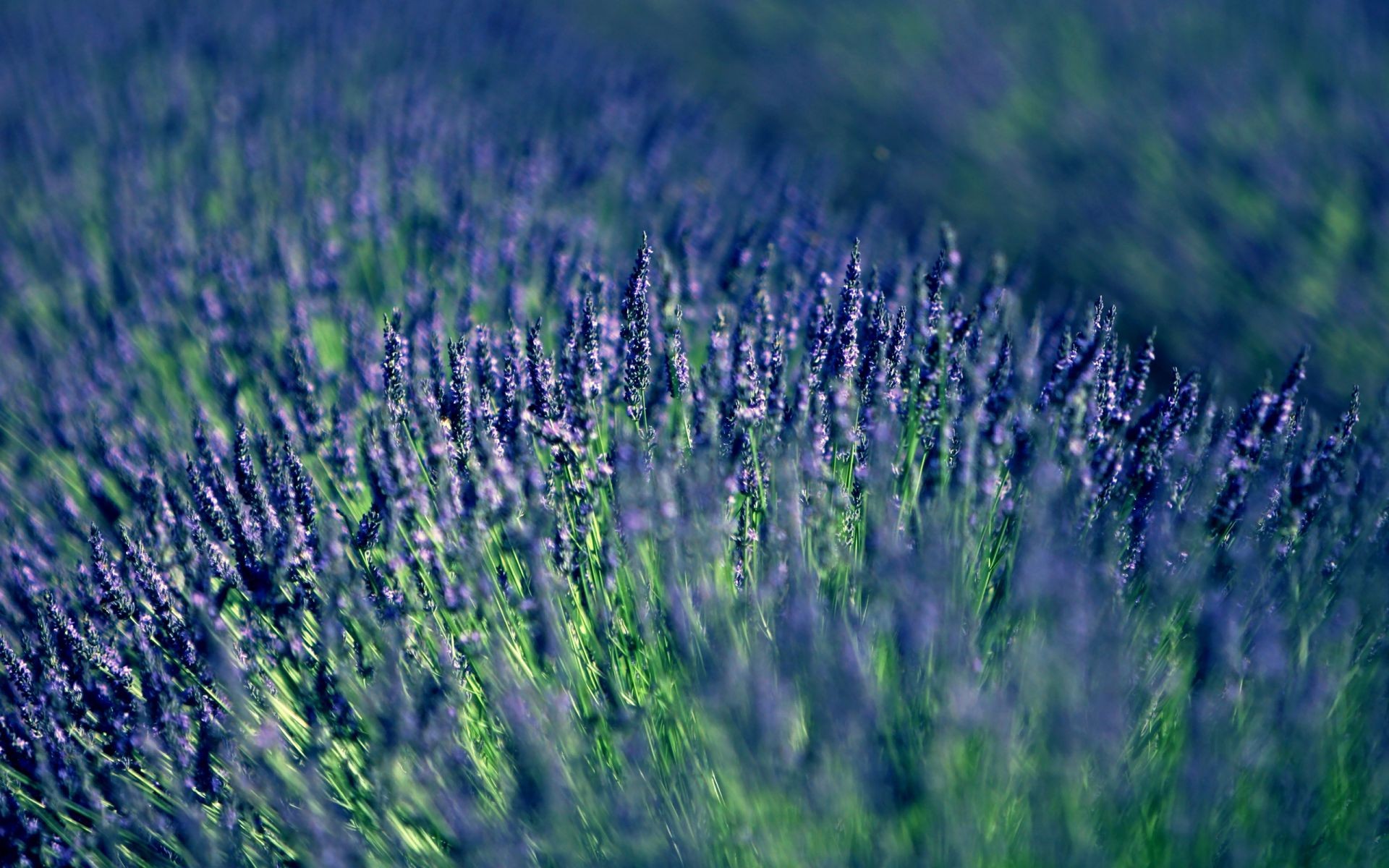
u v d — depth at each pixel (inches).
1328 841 47.3
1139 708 48.3
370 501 51.8
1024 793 47.3
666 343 51.5
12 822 48.6
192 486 50.5
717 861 47.9
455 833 47.5
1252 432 49.7
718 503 49.6
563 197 65.6
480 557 49.9
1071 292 64.2
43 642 49.9
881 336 51.6
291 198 65.7
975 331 51.7
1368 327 61.3
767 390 51.4
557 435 50.8
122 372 58.1
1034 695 46.7
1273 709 47.1
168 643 50.0
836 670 46.7
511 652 49.4
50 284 63.1
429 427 50.5
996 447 50.1
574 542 50.3
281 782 48.3
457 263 60.6
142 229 64.4
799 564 48.6
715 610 48.2
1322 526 49.5
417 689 48.9
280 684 49.9
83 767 48.8
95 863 48.6
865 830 47.1
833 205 67.8
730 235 62.1
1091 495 49.8
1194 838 46.8
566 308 54.2
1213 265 64.2
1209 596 48.1
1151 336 51.1
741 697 46.9
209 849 46.9
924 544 49.1
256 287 60.2
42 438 56.3
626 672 50.0
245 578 49.9
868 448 50.8
